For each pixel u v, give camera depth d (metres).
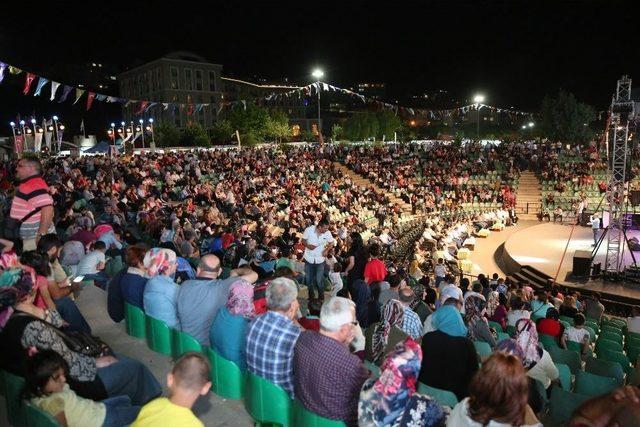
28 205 6.29
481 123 109.56
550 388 5.62
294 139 80.44
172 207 20.02
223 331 4.72
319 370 3.60
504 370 2.72
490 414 2.72
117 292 6.59
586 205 32.38
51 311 4.65
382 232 23.73
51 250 5.99
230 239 13.41
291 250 13.98
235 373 4.76
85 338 4.51
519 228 32.28
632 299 15.88
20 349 3.90
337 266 11.64
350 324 3.71
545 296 11.90
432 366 4.48
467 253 24.08
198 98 80.81
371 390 3.21
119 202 18.22
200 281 5.36
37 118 67.19
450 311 5.20
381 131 81.38
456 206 34.38
